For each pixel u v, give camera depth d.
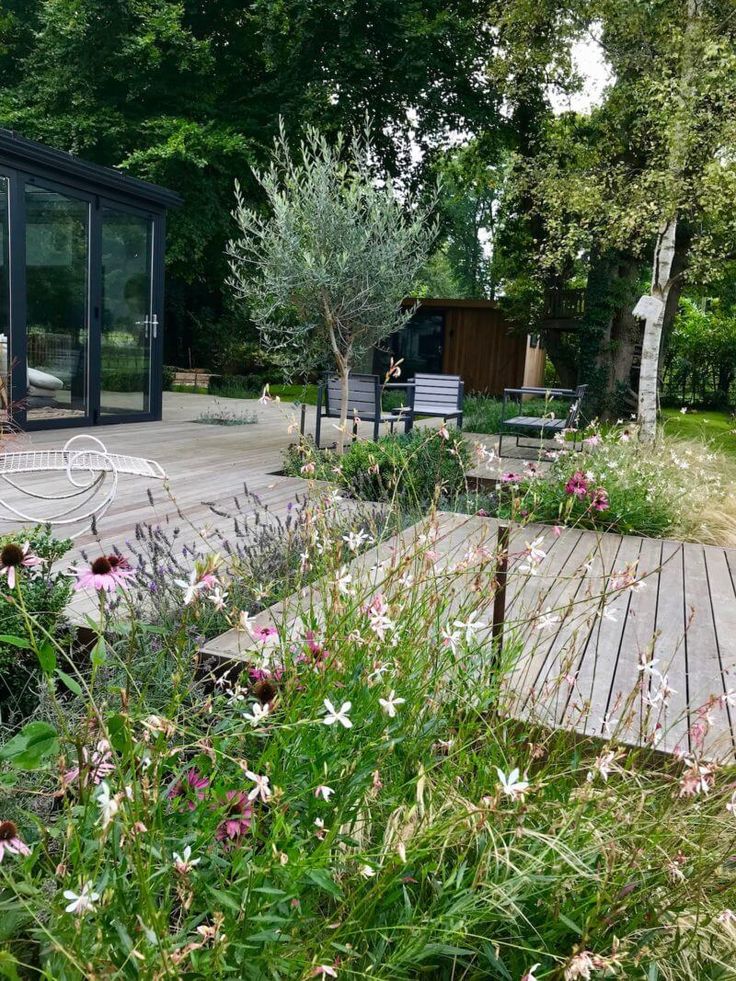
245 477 7.07
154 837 1.23
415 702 1.78
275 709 1.47
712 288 19.19
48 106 18.12
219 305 22.89
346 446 8.52
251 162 16.53
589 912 1.46
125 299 11.16
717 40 9.48
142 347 11.64
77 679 2.38
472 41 17.36
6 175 8.95
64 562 3.91
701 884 1.45
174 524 4.98
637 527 5.68
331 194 8.65
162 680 2.23
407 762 1.69
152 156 16.30
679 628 3.45
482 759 1.75
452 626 1.89
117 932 1.17
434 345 21.97
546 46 12.41
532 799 1.65
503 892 1.33
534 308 18.00
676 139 9.48
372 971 1.33
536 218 17.16
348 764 1.53
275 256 8.52
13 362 9.23
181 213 17.78
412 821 1.30
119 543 4.40
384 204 8.74
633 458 6.70
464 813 1.35
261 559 3.44
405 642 1.89
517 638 2.08
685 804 1.71
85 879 1.13
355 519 3.63
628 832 1.57
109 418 11.02
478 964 1.48
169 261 17.83
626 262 16.30
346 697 1.66
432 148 19.11
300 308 8.77
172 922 1.41
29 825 1.60
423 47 16.72
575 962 1.18
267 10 17.34
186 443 9.40
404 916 1.38
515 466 7.68
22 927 1.29
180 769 1.50
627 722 1.80
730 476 7.60
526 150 17.42
